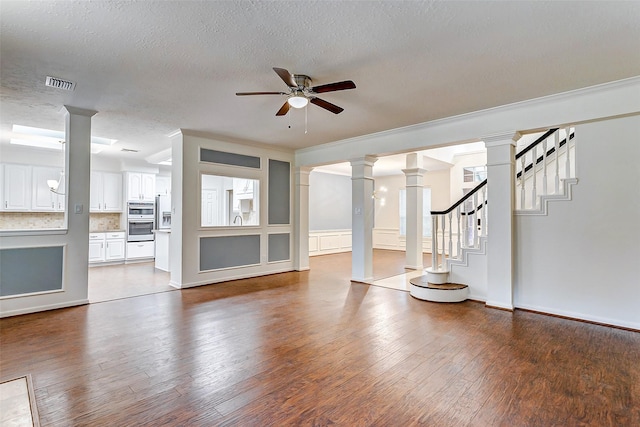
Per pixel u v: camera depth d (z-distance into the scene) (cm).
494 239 407
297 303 428
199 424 181
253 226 605
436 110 407
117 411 193
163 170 854
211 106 392
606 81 321
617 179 342
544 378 231
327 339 304
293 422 183
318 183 976
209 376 234
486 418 187
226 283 549
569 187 369
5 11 208
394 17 218
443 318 366
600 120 341
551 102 361
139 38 243
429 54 268
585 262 359
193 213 522
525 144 578
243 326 339
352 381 228
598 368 246
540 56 271
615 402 202
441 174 935
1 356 265
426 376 235
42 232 385
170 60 278
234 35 240
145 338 305
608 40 246
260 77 312
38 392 212
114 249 745
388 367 248
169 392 213
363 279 553
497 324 346
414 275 621
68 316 369
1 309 362
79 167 407
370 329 331
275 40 247
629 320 334
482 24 226
